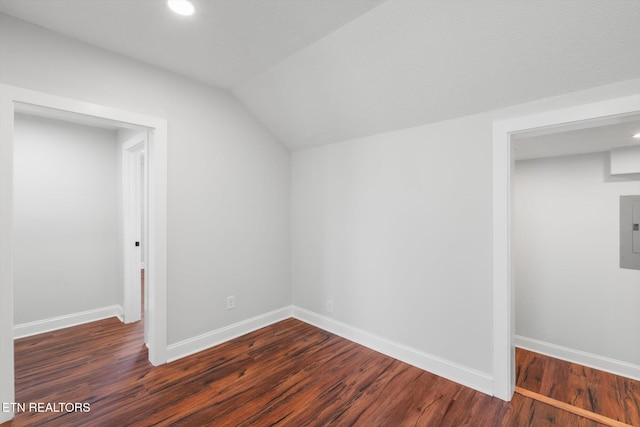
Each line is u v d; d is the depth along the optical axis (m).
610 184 2.83
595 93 1.59
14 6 1.63
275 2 1.60
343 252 2.89
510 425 1.69
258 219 3.07
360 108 2.39
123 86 2.14
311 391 2.00
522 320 3.32
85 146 3.24
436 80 1.92
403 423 1.70
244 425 1.69
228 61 2.25
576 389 2.39
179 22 1.78
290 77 2.38
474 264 2.04
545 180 3.17
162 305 2.33
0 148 1.66
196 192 2.56
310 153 3.20
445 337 2.19
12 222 1.71
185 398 1.92
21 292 2.87
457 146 2.11
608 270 2.84
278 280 3.29
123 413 1.77
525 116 1.81
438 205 2.22
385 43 1.81
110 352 2.54
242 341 2.77
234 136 2.84
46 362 2.37
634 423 1.93
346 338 2.85
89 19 1.75
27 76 1.77
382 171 2.56
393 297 2.50
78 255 3.20
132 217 3.25
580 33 1.40
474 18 1.50
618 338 2.79
